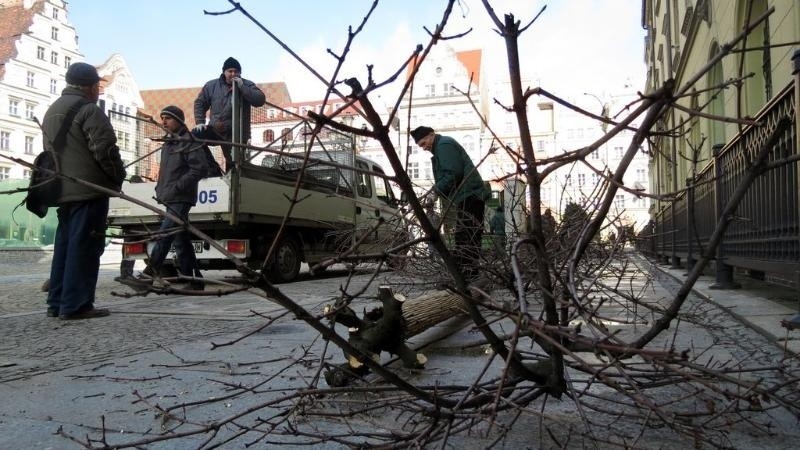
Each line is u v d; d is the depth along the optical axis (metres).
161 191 6.26
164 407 2.25
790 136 3.75
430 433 1.57
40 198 4.56
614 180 1.37
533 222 1.47
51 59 58.78
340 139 4.81
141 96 74.00
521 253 1.71
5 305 5.98
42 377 2.75
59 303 4.77
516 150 1.50
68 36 60.66
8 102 54.28
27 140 56.16
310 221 8.91
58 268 4.78
